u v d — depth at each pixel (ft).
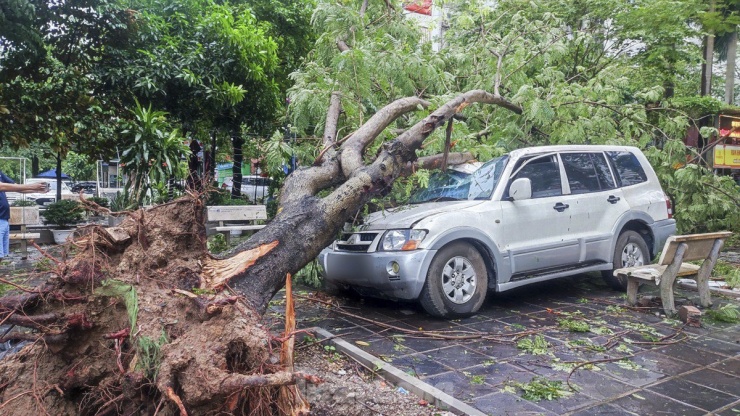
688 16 42.86
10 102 34.22
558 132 28.53
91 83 34.40
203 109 37.99
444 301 19.19
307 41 50.88
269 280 13.74
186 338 9.53
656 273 20.68
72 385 10.28
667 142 34.09
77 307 10.46
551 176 22.75
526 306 21.95
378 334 18.11
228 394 8.68
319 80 24.14
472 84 30.09
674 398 13.07
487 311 21.13
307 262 15.25
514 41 30.35
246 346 9.52
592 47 42.29
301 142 25.68
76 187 81.35
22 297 10.34
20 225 37.14
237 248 14.12
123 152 28.19
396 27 28.12
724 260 33.04
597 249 23.16
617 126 32.83
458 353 16.29
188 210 11.99
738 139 46.19
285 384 8.60
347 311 21.13
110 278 10.66
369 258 19.42
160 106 35.40
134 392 9.50
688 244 20.49
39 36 29.78
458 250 19.62
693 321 19.29
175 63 34.68
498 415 12.12
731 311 20.08
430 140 22.71
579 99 28.84
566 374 14.65
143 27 34.73
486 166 22.84
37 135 36.86
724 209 36.22
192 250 12.19
